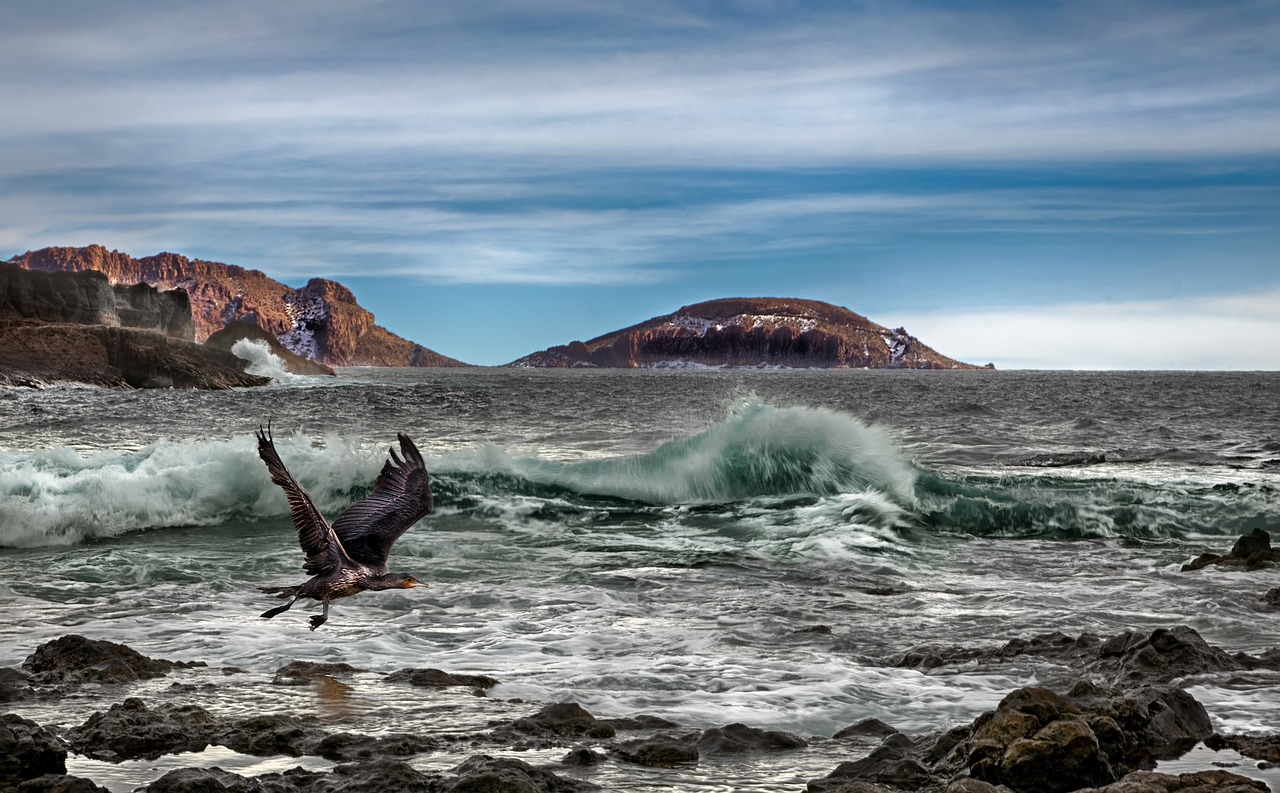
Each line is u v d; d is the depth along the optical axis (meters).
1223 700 8.62
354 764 6.68
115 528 19.17
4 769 6.59
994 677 9.52
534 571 15.80
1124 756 7.20
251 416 65.75
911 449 42.19
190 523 20.09
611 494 23.52
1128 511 21.02
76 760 6.99
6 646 10.61
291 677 9.35
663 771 6.97
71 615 12.23
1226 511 21.67
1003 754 6.66
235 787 6.13
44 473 21.47
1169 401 96.81
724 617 12.45
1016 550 18.33
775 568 16.12
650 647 10.88
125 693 8.76
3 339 105.44
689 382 188.25
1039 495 22.77
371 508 5.66
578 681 9.38
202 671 9.59
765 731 7.74
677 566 16.27
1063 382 192.75
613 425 56.44
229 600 13.23
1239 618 12.40
